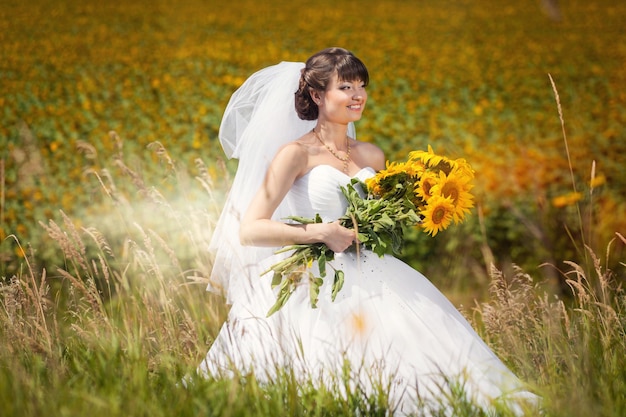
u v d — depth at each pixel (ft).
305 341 13.30
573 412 11.51
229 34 84.23
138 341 13.74
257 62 65.41
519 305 15.19
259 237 13.39
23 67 61.16
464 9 102.83
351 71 13.80
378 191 13.73
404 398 12.49
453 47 74.33
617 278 20.72
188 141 38.45
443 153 35.40
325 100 13.98
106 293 20.49
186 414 11.66
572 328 14.53
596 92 51.08
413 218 13.32
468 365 12.96
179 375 13.28
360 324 13.17
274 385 12.26
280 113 14.96
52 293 21.38
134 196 29.04
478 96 50.67
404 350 12.99
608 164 31.68
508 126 42.65
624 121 41.65
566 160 31.37
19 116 43.78
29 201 29.12
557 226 23.93
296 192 13.92
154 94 51.47
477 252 24.13
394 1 113.09
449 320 13.58
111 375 12.69
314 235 13.25
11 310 14.65
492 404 11.95
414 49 72.13
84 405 11.54
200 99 48.32
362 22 93.35
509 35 81.15
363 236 13.30
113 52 70.13
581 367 12.76
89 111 45.52
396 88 52.42
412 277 13.98
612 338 14.21
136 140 39.27
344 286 13.56
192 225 18.44
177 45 75.20
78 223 26.48
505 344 14.99
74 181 32.50
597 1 103.50
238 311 14.40
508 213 25.21
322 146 14.12
